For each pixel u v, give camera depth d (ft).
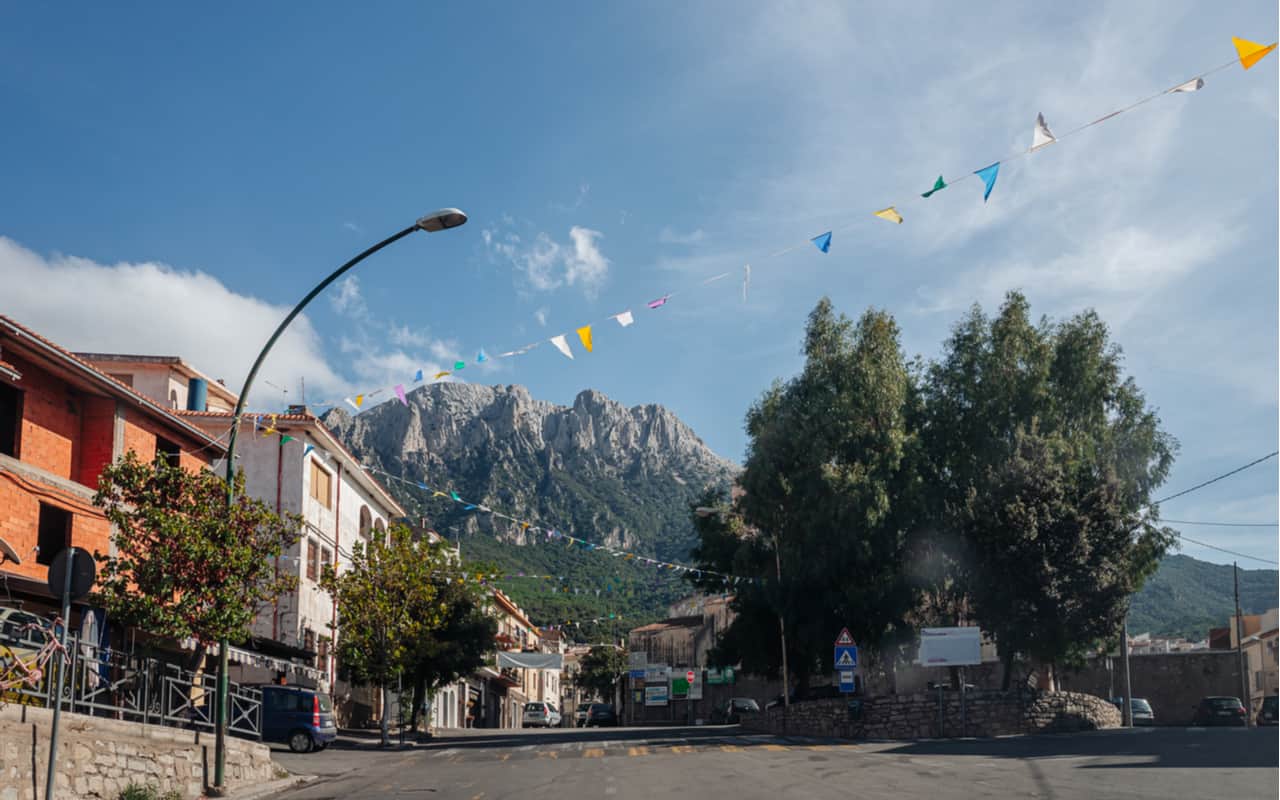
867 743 95.86
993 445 122.62
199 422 126.31
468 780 63.05
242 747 63.67
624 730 168.04
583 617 403.54
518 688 320.70
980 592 108.37
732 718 187.62
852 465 123.44
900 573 123.34
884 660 129.18
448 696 220.23
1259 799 40.93
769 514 131.03
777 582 128.88
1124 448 125.08
